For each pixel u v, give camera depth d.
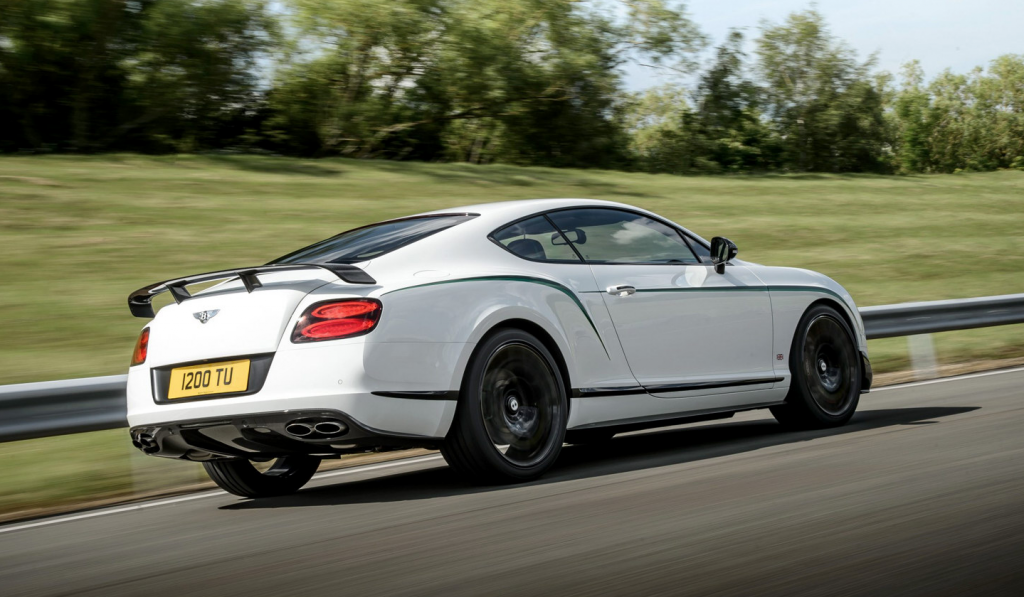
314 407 3.58
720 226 17.95
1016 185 34.31
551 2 34.94
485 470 3.94
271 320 3.71
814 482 3.63
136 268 10.41
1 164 17.11
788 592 2.28
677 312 4.72
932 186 32.47
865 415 5.78
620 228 4.81
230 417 3.69
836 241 17.20
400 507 3.68
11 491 4.76
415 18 33.22
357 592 2.46
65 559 3.18
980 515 2.96
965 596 2.20
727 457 4.42
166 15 28.58
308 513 3.74
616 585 2.41
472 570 2.62
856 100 50.69
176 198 15.12
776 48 50.53
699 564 2.57
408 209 16.20
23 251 10.92
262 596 2.49
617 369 4.45
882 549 2.63
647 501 3.46
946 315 8.23
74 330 8.08
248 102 32.06
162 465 5.23
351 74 34.53
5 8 26.69
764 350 5.11
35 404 4.56
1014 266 15.79
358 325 3.64
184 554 3.11
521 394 4.08
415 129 36.06
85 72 28.22
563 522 3.18
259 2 30.39
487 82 34.91
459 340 3.85
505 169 26.25
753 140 49.41
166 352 3.90
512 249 4.29
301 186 18.19
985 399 6.00
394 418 3.67
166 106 29.52
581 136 37.22
